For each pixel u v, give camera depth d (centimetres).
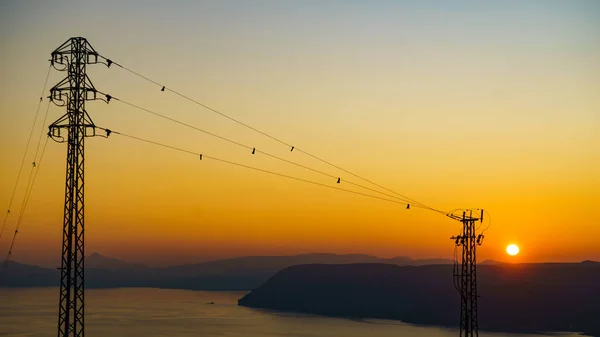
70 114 5828
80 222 5741
